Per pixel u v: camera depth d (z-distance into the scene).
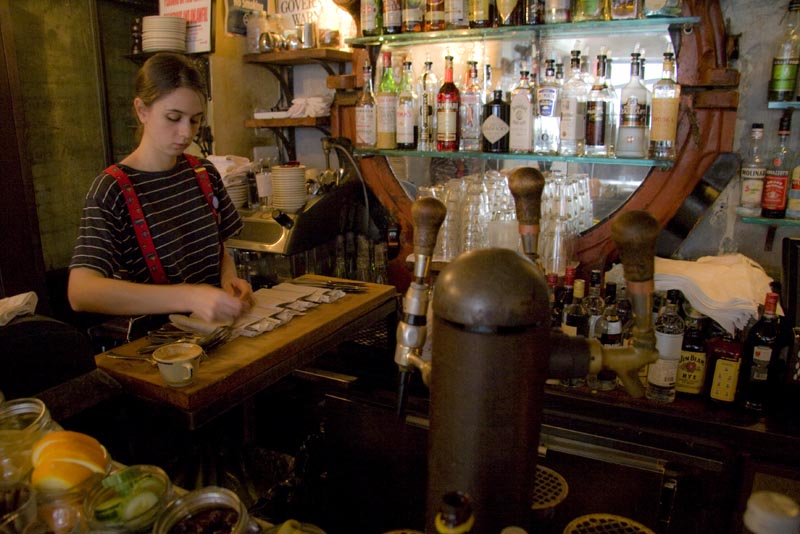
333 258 2.68
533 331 0.60
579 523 1.07
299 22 3.00
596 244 2.13
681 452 1.59
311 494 1.92
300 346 1.50
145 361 1.37
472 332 0.59
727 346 1.65
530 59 2.23
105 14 3.06
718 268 1.81
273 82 3.27
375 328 2.10
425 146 2.39
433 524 0.67
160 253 1.69
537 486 1.31
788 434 1.55
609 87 2.08
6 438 0.86
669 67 1.90
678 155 1.95
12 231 2.66
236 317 1.48
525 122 2.10
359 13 2.38
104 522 0.75
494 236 2.05
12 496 0.78
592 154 2.06
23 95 2.75
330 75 2.70
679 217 2.01
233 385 1.32
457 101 2.22
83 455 0.84
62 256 3.03
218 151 3.04
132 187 1.63
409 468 1.86
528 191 0.76
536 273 0.62
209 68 2.96
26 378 1.15
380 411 1.86
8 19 2.54
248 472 1.82
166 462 1.61
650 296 0.65
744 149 2.06
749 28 1.98
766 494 0.58
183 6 2.90
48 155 2.90
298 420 2.21
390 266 2.48
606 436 1.65
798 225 1.80
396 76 2.48
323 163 3.13
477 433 0.62
